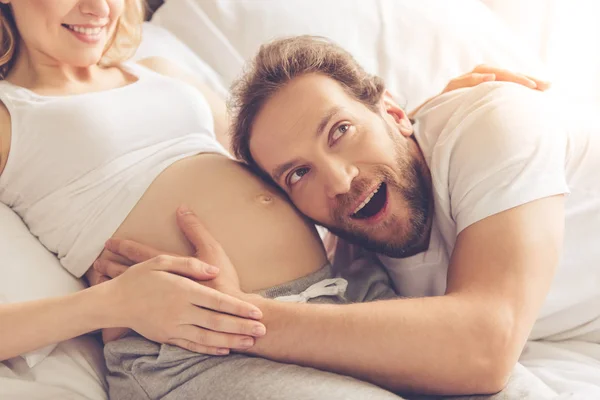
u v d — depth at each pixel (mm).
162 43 1617
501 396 898
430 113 1145
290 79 1055
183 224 1066
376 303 926
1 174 1146
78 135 1142
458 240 1006
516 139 1003
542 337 1155
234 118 1127
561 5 1855
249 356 940
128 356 992
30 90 1188
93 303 953
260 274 1063
